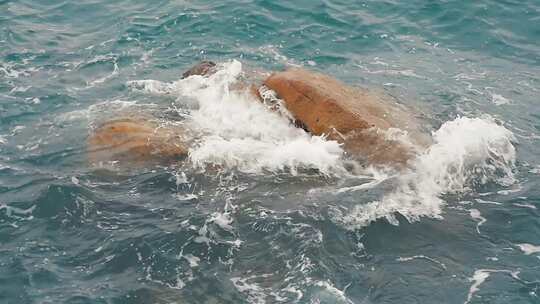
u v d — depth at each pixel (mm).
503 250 15852
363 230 16281
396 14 29109
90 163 19031
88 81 24047
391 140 19094
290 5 29531
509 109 22516
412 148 18938
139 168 18719
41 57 25594
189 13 28984
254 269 15148
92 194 17672
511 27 28125
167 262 15398
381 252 15672
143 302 14312
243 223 16531
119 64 25281
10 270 15148
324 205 17094
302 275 14922
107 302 14289
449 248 15859
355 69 25062
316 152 19094
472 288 14648
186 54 26031
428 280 14859
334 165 18734
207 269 15172
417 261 15414
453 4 29641
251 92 22156
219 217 16750
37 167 18969
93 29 28062
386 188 17734
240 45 26656
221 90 22641
